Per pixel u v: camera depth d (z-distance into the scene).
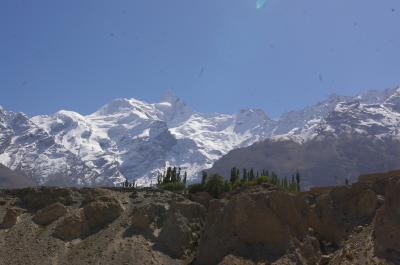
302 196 87.88
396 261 57.94
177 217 86.25
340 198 82.81
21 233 88.19
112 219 91.06
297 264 69.12
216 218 78.94
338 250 72.19
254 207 75.50
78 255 81.25
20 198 99.94
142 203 95.19
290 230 74.19
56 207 93.62
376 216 65.69
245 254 72.00
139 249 80.50
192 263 77.25
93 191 98.94
